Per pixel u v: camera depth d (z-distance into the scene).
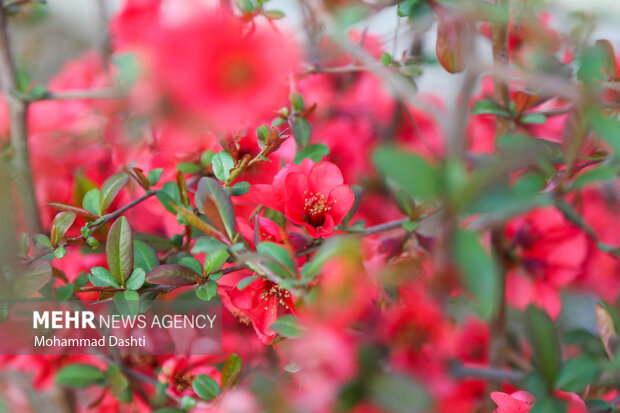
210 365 0.71
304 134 0.69
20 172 0.75
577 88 0.58
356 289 0.57
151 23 0.62
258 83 0.55
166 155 0.69
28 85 0.75
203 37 0.55
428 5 0.63
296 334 0.59
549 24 0.69
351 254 0.57
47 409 0.87
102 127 0.79
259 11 0.65
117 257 0.65
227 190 0.65
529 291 0.74
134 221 0.77
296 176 0.66
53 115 0.79
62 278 0.71
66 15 0.84
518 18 0.67
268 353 0.71
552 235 0.73
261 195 0.65
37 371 0.73
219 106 0.55
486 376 0.59
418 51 0.74
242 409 0.61
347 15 0.63
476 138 0.77
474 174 0.55
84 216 0.67
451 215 0.54
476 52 0.58
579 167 0.63
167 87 0.55
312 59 0.71
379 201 0.78
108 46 0.79
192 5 0.56
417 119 0.80
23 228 0.75
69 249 0.72
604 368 0.60
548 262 0.74
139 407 0.75
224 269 0.65
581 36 0.69
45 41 0.84
